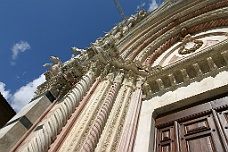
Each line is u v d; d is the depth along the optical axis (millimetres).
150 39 10508
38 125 4945
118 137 4594
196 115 4688
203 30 9445
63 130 4527
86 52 8648
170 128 4812
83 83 5980
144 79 6840
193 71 6059
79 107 5227
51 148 4059
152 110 5543
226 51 5715
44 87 7215
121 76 6691
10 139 4391
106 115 4973
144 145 4438
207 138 3994
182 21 10664
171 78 6184
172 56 9062
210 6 10016
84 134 4328
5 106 8938
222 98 4746
